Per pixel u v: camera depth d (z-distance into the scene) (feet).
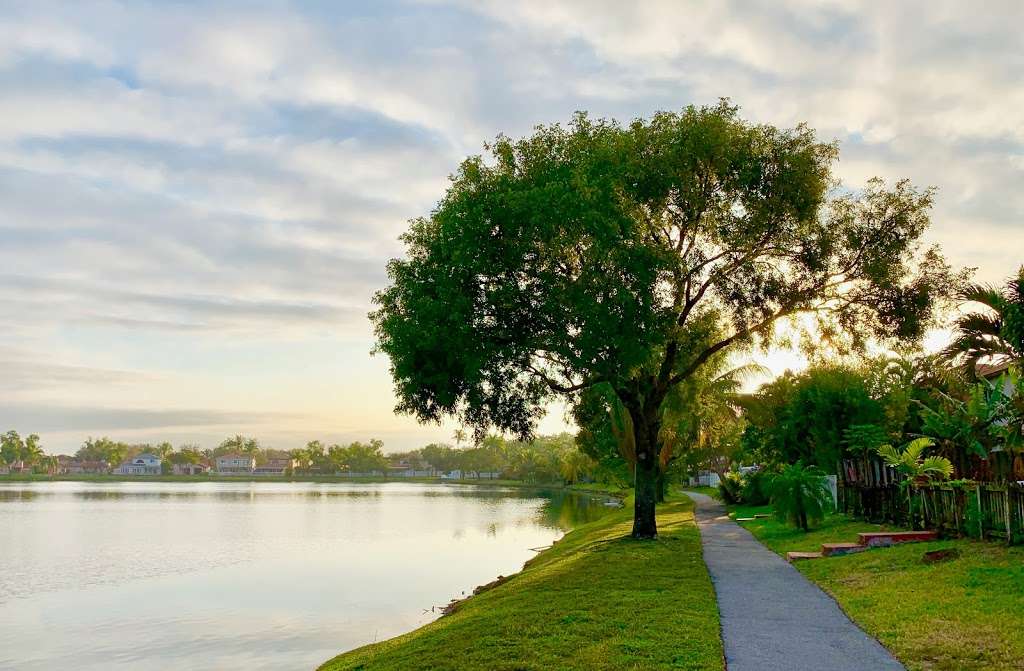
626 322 59.57
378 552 110.63
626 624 36.70
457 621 45.65
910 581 43.21
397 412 72.02
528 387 74.23
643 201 68.44
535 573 64.44
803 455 108.88
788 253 72.18
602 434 154.20
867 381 101.04
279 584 82.38
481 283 64.49
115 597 75.46
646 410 78.13
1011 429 58.34
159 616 66.23
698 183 69.92
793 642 32.30
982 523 52.60
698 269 72.69
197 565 98.22
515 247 60.80
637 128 69.87
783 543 71.00
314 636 58.29
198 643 56.70
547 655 32.17
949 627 32.40
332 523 166.40
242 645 55.88
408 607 68.74
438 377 66.80
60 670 50.31
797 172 67.46
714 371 100.01
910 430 90.94
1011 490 49.16
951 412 73.61
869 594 41.42
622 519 113.50
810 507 78.07
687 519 109.50
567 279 63.46
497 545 118.83
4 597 75.87
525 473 532.73
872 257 69.56
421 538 130.93
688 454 159.63
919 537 58.34
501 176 65.72
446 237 63.98
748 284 73.56
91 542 126.93
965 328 63.98
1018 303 55.36
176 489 435.53
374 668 36.76
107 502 270.05
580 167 63.82
